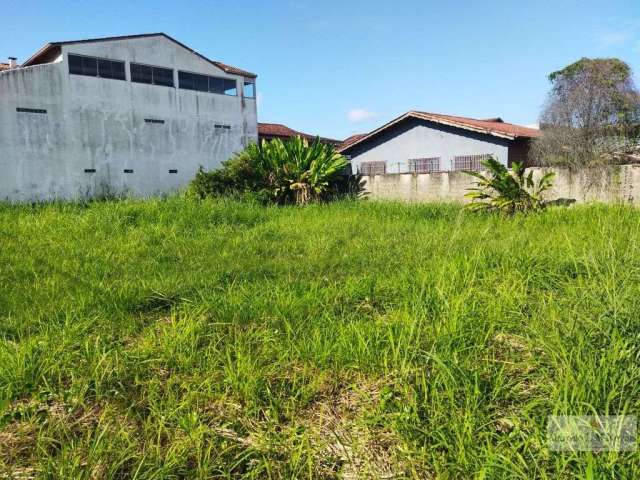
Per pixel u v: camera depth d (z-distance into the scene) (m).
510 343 2.55
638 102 12.34
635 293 2.72
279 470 1.67
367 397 2.12
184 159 22.67
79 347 2.73
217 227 7.90
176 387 2.28
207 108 23.55
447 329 2.60
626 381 1.82
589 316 2.51
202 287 3.99
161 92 21.83
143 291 3.79
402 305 3.17
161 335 2.89
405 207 9.72
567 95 13.09
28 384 2.27
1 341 2.66
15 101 17.59
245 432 1.94
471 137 17.09
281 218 8.75
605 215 6.81
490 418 1.83
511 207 8.73
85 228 7.44
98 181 19.80
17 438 1.91
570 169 9.13
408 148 19.34
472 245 5.16
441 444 1.66
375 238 6.29
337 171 13.98
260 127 30.73
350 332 2.66
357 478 1.65
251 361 2.43
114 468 1.65
